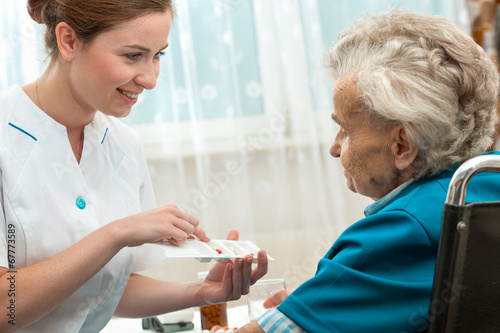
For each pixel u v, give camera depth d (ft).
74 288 3.87
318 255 10.25
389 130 3.45
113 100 4.12
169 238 3.97
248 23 10.06
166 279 9.89
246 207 10.03
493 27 10.37
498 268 2.81
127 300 5.04
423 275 3.19
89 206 4.48
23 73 9.27
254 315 4.42
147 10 3.91
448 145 3.42
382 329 3.13
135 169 5.01
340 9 10.34
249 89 10.09
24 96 4.33
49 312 4.02
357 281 3.19
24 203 4.13
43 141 4.30
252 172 10.18
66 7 3.92
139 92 4.17
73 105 4.34
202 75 9.92
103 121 4.86
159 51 4.12
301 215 10.32
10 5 9.29
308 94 10.18
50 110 4.37
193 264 9.95
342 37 3.83
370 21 3.75
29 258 4.18
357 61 3.60
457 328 2.82
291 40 10.16
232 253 4.29
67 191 4.38
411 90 3.33
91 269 3.87
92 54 3.95
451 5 10.37
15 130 4.23
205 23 9.91
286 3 10.17
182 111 9.95
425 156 3.43
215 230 9.93
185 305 4.84
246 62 10.07
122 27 3.89
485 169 2.74
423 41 3.41
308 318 3.19
